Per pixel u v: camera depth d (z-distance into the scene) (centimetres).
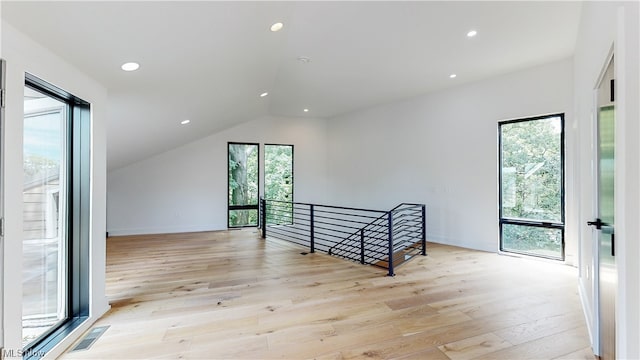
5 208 161
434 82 508
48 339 216
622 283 123
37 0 157
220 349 216
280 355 209
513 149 477
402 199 634
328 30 317
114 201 641
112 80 269
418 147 601
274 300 302
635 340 115
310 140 812
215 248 532
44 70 192
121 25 202
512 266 416
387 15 291
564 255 425
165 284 348
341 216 780
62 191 246
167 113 419
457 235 539
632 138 116
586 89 263
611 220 171
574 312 273
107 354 210
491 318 262
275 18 277
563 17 300
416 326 249
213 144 717
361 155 727
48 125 232
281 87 519
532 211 459
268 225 716
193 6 212
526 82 451
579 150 319
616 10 146
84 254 250
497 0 270
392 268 381
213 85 382
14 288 165
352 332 240
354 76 469
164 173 676
